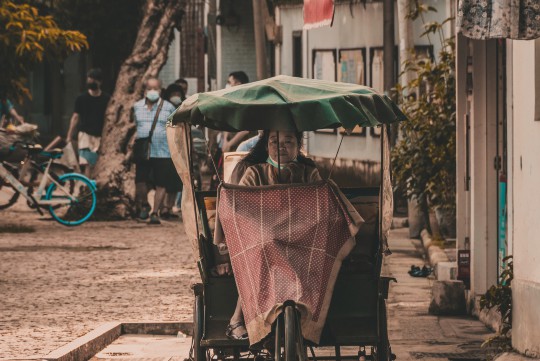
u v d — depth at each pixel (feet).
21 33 103.35
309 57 146.82
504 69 62.34
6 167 106.22
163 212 115.44
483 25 42.06
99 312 63.46
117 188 115.75
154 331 60.23
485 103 63.67
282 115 39.22
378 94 41.29
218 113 39.47
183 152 42.50
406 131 90.74
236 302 41.14
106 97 121.39
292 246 39.47
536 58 48.65
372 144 129.29
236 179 43.78
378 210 42.04
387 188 41.57
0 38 103.60
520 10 41.98
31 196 106.22
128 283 73.77
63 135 224.12
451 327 60.85
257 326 38.58
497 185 63.82
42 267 80.48
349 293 40.78
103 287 72.08
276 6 155.12
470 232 66.39
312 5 76.54
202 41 183.83
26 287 71.82
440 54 89.97
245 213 40.06
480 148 63.93
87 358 53.98
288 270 38.83
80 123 121.49
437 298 65.05
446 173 89.51
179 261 84.12
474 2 42.16
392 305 68.39
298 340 37.70
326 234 39.70
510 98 57.21
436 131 89.25
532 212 49.44
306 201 40.01
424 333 59.31
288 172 41.78
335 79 139.74
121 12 162.40
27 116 225.15
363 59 132.46
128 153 116.88
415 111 91.04
